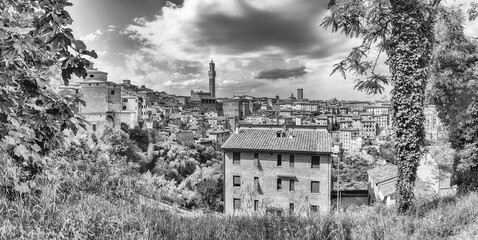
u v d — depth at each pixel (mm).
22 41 3436
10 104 3377
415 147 9859
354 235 5336
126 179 6871
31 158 4172
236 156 33125
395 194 10148
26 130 3758
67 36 3875
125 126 80625
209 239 4977
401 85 10031
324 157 30984
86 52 4059
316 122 149250
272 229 5527
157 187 7434
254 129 37312
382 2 9602
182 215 6262
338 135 136250
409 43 9852
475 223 6344
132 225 4730
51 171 5898
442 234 5996
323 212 7059
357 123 163250
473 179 13688
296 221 5836
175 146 73625
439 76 15781
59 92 4215
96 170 6930
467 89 15781
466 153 14094
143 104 99250
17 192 4707
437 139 21078
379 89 12766
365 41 11867
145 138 80875
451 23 13609
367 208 10445
